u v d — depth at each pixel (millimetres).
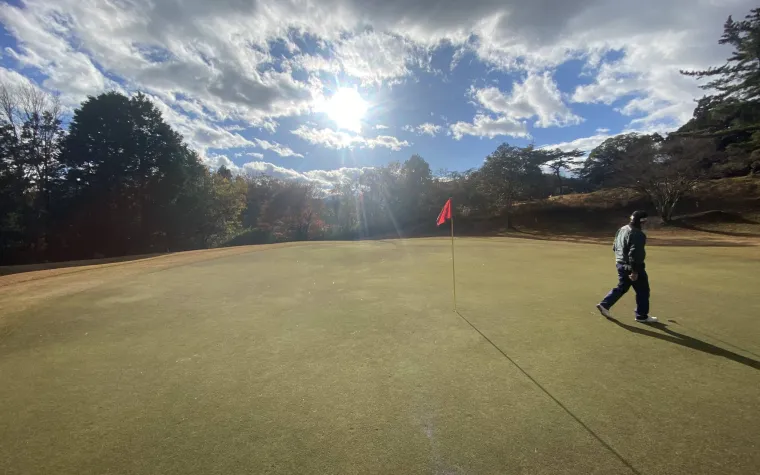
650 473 2430
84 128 35344
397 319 6098
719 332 5250
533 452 2666
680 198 44219
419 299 7543
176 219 37812
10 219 30438
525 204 54438
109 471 2521
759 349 4574
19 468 2553
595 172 64125
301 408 3326
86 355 4617
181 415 3227
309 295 8016
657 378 3826
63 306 7043
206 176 44344
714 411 3182
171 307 6992
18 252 31547
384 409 3291
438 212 53781
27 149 34719
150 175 37781
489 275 10562
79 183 35250
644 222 5773
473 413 3203
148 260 15125
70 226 33875
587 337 5109
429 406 3332
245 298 7746
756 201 39969
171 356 4574
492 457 2619
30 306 7023
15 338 5234
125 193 36781
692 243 24844
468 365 4219
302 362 4363
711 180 47062
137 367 4246
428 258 15156
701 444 2725
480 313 6414
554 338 5082
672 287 8367
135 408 3346
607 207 48969
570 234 42594
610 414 3156
